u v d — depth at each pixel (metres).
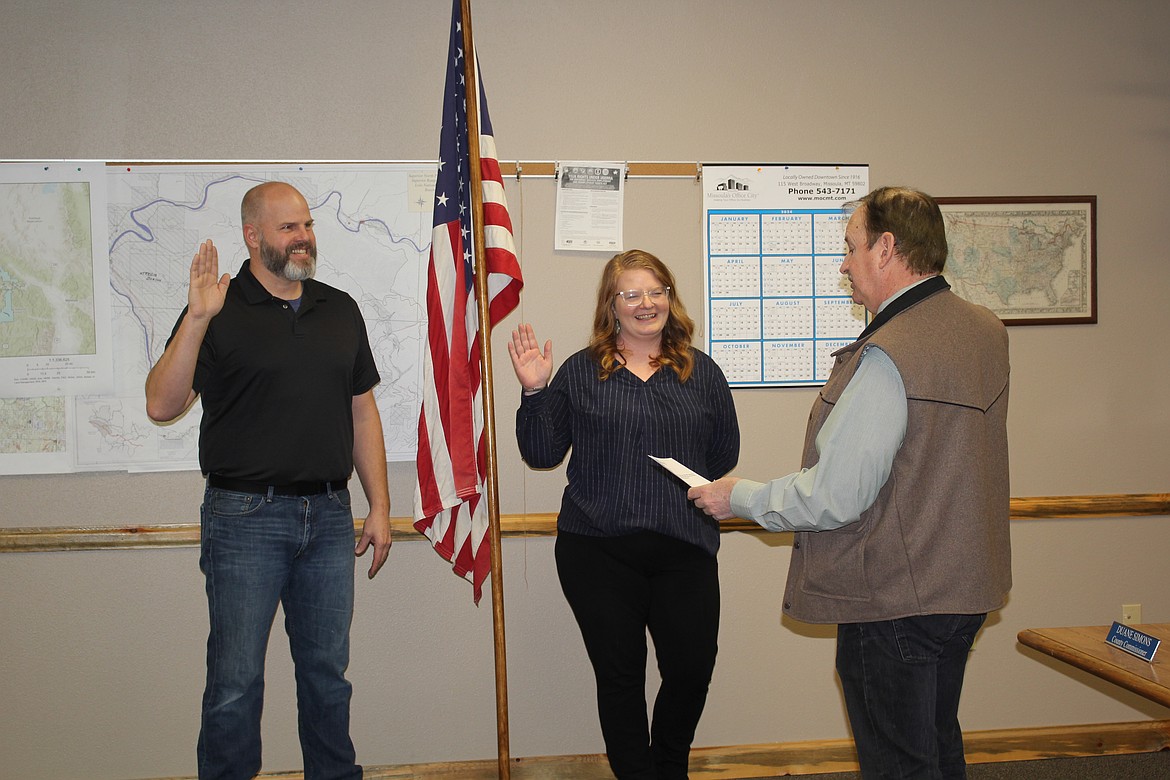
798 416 2.82
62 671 2.61
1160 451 2.91
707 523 2.21
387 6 2.66
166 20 2.60
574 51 2.72
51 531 2.59
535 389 2.21
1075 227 2.86
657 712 2.22
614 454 2.18
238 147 2.63
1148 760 2.83
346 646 2.28
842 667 1.68
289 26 2.64
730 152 2.77
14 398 2.58
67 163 2.58
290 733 2.68
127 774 2.63
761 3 2.77
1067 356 2.88
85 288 2.59
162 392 2.03
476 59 2.45
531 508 2.74
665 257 2.76
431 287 2.41
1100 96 2.87
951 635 1.59
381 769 2.71
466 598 2.72
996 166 2.85
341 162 2.65
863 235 1.71
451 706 2.72
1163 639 1.64
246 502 2.10
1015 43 2.84
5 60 2.56
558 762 2.74
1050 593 2.89
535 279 2.73
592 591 2.16
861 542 1.60
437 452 2.41
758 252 2.78
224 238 2.63
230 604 2.09
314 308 2.26
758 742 2.82
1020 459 2.88
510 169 2.69
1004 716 2.87
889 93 2.81
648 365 2.28
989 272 2.84
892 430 1.53
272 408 2.12
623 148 2.74
